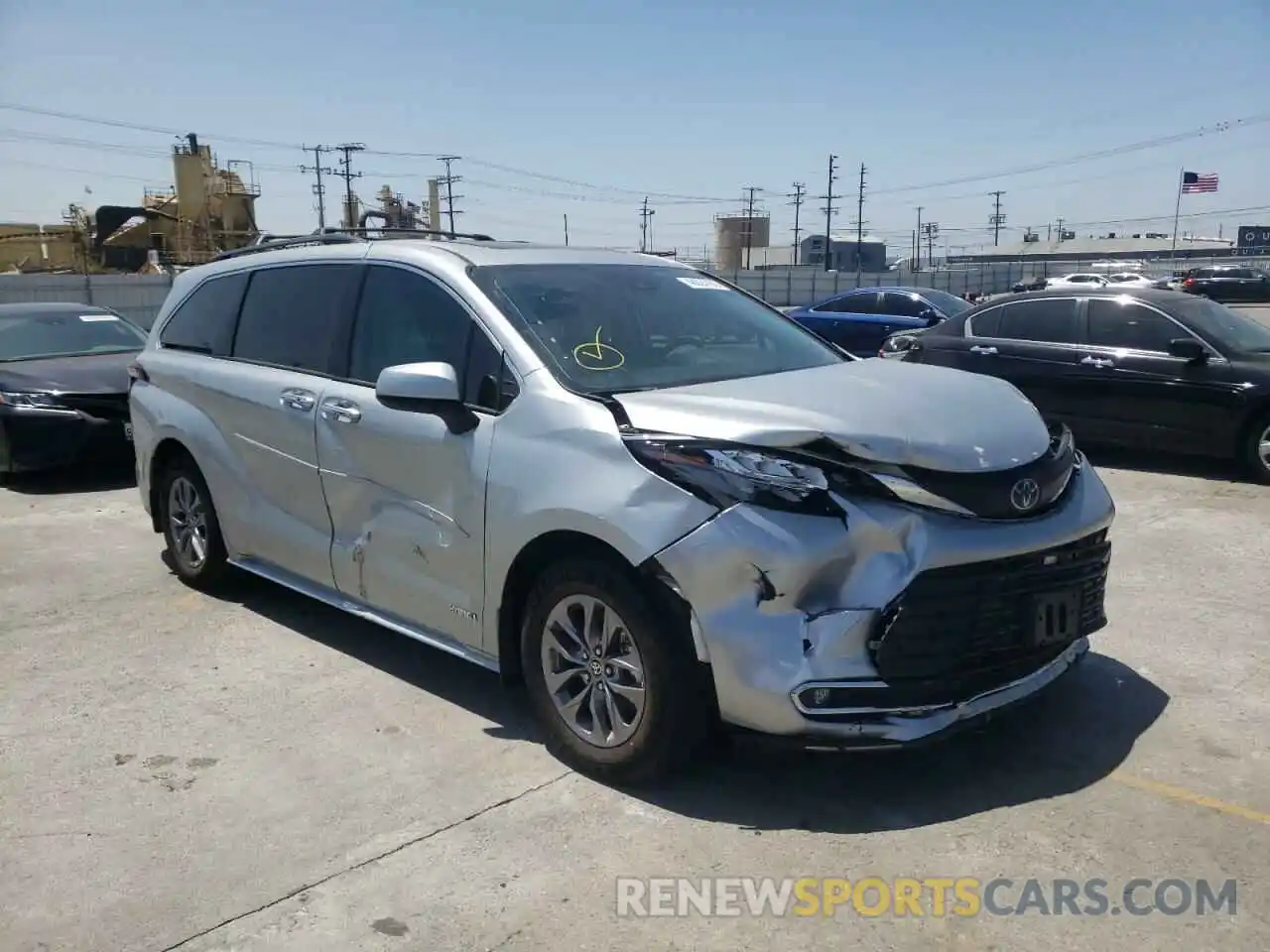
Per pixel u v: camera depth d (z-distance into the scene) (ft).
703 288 16.21
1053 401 31.81
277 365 16.76
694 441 11.19
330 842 11.08
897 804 11.63
